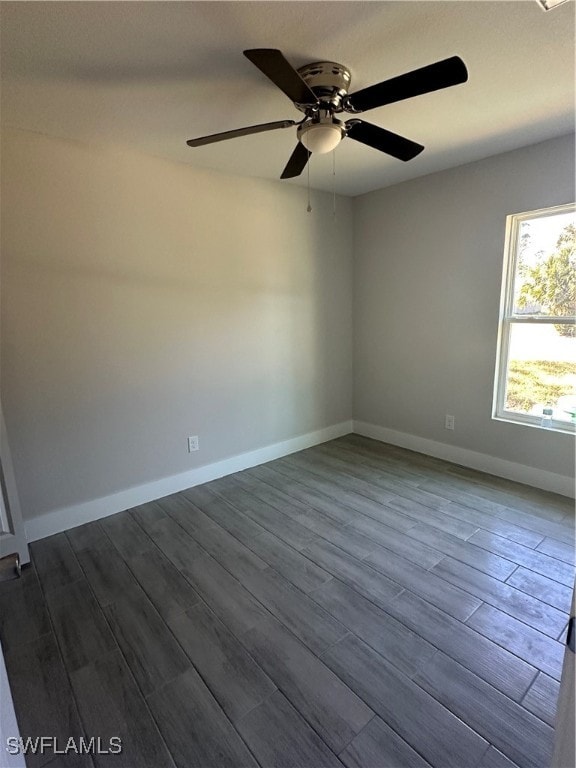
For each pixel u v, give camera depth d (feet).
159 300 9.37
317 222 12.21
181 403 10.09
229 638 5.77
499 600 6.31
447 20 4.75
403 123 7.70
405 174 10.84
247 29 4.82
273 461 12.12
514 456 10.35
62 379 8.27
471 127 7.91
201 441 10.59
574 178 8.46
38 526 8.32
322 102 5.58
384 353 13.01
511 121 7.66
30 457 8.11
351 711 4.69
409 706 4.73
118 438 9.18
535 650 5.41
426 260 11.41
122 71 5.62
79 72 5.62
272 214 11.11
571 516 8.62
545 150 8.77
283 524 8.66
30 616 6.28
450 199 10.59
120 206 8.55
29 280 7.70
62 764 4.26
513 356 10.25
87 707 4.84
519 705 4.69
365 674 5.14
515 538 7.90
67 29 4.72
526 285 9.81
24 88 6.00
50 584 6.98
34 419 8.06
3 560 2.81
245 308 10.94
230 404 11.03
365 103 5.37
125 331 8.96
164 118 7.10
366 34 4.99
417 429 12.50
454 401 11.43
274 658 5.42
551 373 9.64
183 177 9.37
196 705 4.82
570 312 9.20
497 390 10.61
